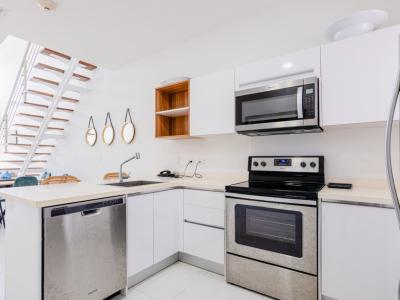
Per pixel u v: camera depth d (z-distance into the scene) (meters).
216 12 2.56
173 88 2.90
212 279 2.16
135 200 2.02
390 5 1.94
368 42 1.70
